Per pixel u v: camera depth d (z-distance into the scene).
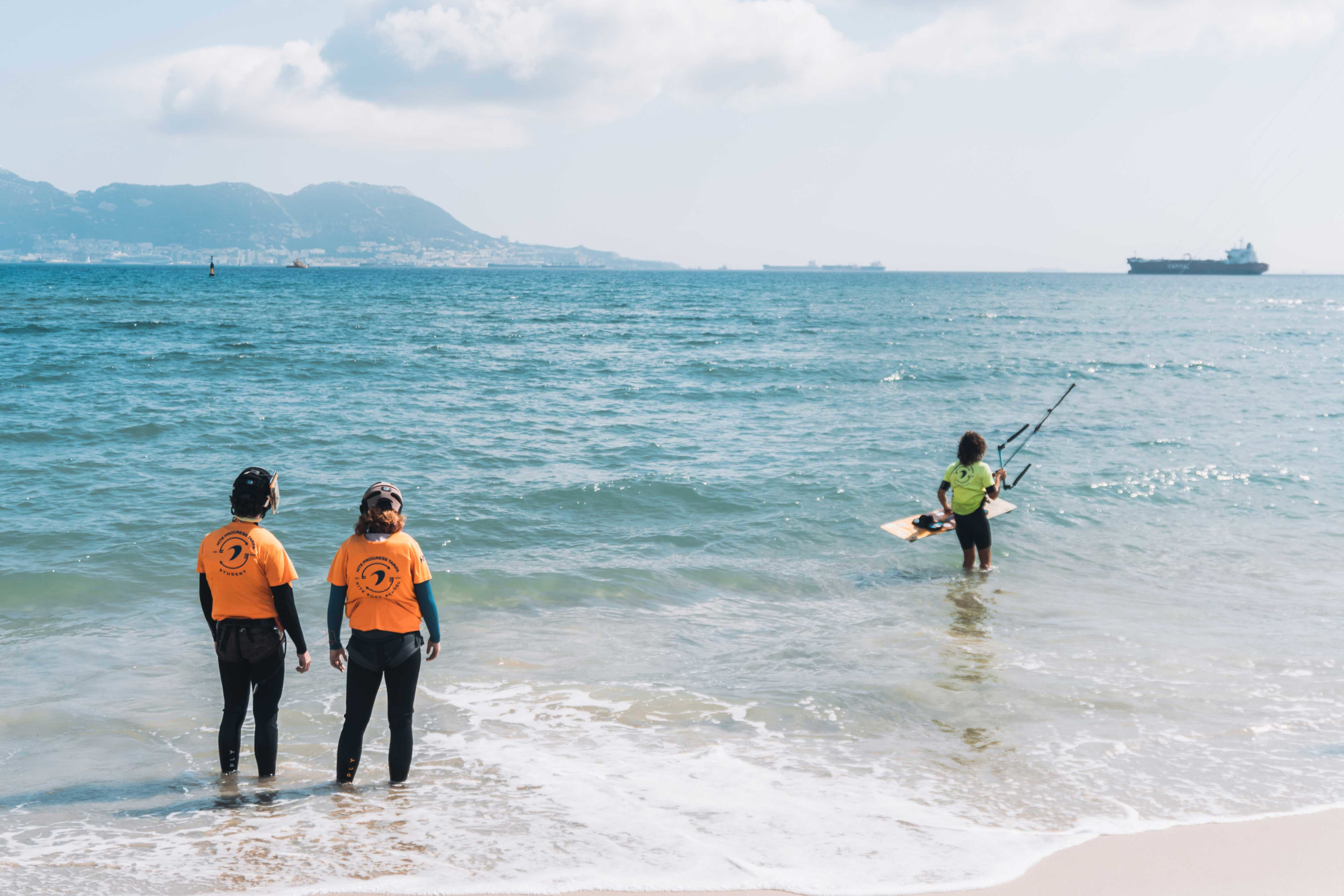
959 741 5.04
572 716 5.44
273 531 9.48
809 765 4.71
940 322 52.31
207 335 34.81
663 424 17.27
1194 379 24.98
